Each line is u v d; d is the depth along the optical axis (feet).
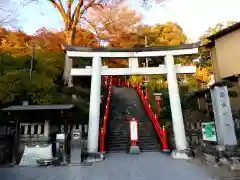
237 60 49.49
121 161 30.63
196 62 85.30
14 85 43.11
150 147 40.86
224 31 52.60
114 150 39.96
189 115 45.96
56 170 25.46
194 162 28.78
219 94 29.84
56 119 31.27
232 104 49.67
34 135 33.78
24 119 30.86
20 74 45.75
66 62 61.67
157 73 38.37
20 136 33.78
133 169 25.34
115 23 92.58
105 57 39.17
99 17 84.69
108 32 96.53
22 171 25.05
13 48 73.26
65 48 37.86
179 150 32.60
